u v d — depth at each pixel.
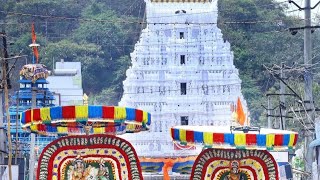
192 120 117.31
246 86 172.62
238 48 181.62
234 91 118.06
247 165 42.56
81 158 40.56
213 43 118.62
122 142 40.66
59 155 40.56
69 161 40.59
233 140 41.41
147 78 117.06
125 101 117.06
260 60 179.75
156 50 117.62
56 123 40.78
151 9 117.81
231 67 118.44
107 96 195.75
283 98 92.25
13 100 127.81
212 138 41.53
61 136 42.16
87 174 40.56
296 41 186.25
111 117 39.06
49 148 40.56
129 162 40.66
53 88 159.12
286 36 186.00
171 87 117.31
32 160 78.38
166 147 113.56
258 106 159.25
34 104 82.00
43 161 40.47
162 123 116.12
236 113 46.09
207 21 118.88
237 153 42.47
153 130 114.69
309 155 68.00
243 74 177.38
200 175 42.56
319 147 57.25
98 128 42.47
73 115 38.94
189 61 118.19
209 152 42.47
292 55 181.12
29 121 39.81
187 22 118.19
